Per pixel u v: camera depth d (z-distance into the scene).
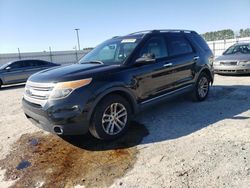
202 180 2.76
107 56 4.72
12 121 5.61
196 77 5.72
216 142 3.63
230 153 3.28
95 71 3.85
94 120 3.71
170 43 5.18
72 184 2.96
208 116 4.89
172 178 2.85
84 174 3.14
